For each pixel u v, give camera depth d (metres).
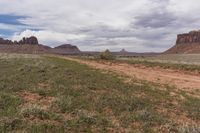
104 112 13.62
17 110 12.56
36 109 12.35
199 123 12.68
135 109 14.39
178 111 14.82
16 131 9.99
